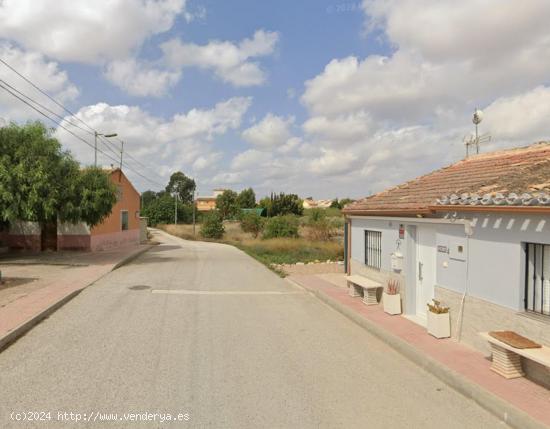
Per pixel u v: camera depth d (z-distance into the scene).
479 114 11.86
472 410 5.02
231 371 6.05
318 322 9.19
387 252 10.17
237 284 14.28
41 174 16.72
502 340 5.57
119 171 29.92
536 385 5.36
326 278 15.36
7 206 16.81
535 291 5.72
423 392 5.50
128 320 8.82
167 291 12.43
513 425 4.62
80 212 18.22
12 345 7.00
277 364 6.41
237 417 4.65
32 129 17.86
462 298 7.05
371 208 10.80
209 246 35.59
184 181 108.00
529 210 5.32
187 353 6.79
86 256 21.39
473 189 7.43
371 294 10.40
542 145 9.25
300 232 35.91
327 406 5.01
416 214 8.30
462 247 7.06
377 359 6.77
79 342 7.21
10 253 22.44
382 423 4.64
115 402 4.91
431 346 6.98
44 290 11.45
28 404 4.81
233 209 78.25
